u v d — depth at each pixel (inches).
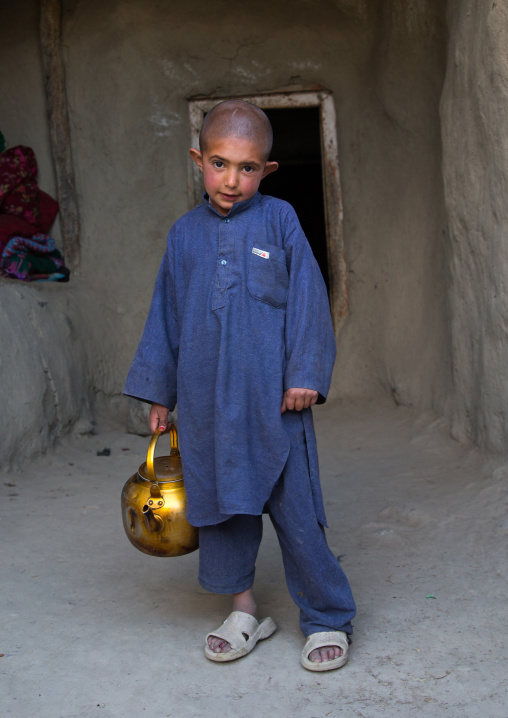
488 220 158.9
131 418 227.3
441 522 133.7
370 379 249.0
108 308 251.1
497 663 84.7
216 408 82.3
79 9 243.9
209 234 86.5
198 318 85.0
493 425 159.9
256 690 80.7
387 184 246.1
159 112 253.4
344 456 190.4
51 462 188.2
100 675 84.7
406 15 213.3
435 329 212.7
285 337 84.6
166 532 88.5
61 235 251.4
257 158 82.4
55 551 125.9
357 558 120.0
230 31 248.5
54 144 248.2
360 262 254.8
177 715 76.4
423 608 99.9
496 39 145.5
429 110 216.1
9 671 85.9
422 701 77.4
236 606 90.9
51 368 202.1
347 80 250.8
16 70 248.4
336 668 84.0
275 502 84.4
